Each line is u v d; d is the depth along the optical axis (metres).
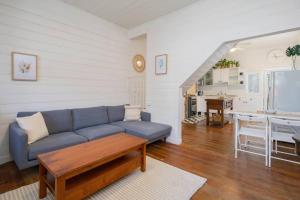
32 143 2.23
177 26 3.49
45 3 2.94
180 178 2.17
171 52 3.62
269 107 3.54
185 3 3.23
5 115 2.58
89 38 3.61
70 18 3.28
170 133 3.67
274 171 2.38
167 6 3.33
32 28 2.81
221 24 2.89
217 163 2.63
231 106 6.22
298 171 2.38
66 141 2.41
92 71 3.70
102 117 3.51
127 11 3.53
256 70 6.50
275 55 6.07
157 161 2.69
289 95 3.26
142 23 4.11
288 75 3.27
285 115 2.59
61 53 3.18
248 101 6.73
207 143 3.62
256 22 2.54
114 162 2.09
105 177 1.82
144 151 2.32
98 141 2.29
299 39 5.29
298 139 1.82
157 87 3.89
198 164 2.60
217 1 2.92
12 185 1.98
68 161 1.65
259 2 2.50
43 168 1.74
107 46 3.97
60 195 1.44
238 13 2.70
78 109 3.22
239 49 6.59
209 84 7.61
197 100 6.88
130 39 4.49
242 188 1.98
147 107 4.12
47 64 3.01
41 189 1.74
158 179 2.14
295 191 1.92
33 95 2.86
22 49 2.71
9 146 2.55
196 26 3.21
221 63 7.09
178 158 2.82
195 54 3.24
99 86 3.85
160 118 3.85
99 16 3.74
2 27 2.51
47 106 3.03
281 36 4.96
